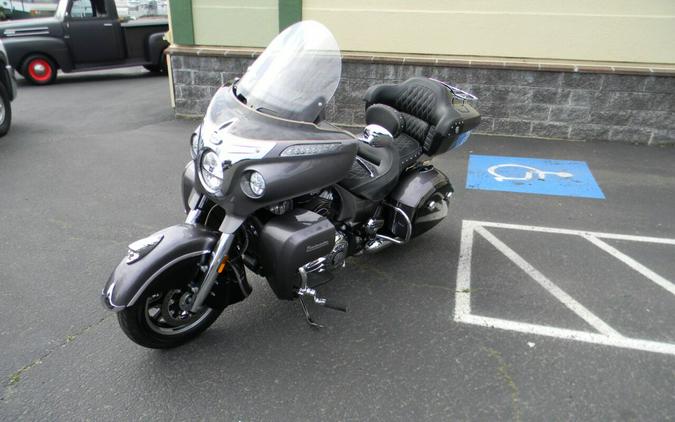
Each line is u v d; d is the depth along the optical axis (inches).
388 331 129.5
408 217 149.9
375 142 128.8
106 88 439.2
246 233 119.0
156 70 521.3
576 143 290.2
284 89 114.9
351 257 165.9
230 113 112.0
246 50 314.0
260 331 128.8
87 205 201.0
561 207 205.5
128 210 197.3
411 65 294.4
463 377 114.1
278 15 304.2
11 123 316.5
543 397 108.7
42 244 169.6
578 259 165.2
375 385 111.7
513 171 245.1
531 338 127.1
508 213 199.6
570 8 273.3
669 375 115.0
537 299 143.6
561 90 286.7
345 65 301.4
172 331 118.9
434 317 135.3
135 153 264.4
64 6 451.8
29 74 446.3
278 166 107.2
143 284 103.5
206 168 108.8
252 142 105.3
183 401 106.6
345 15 295.3
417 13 287.6
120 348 121.3
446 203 164.9
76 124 318.7
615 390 110.6
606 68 277.7
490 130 302.4
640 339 126.9
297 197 120.6
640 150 279.6
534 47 283.4
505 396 108.8
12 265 156.3
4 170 236.4
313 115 115.1
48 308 135.8
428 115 157.8
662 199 213.6
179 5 311.1
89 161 251.3
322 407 105.6
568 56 282.2
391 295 145.2
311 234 114.1
